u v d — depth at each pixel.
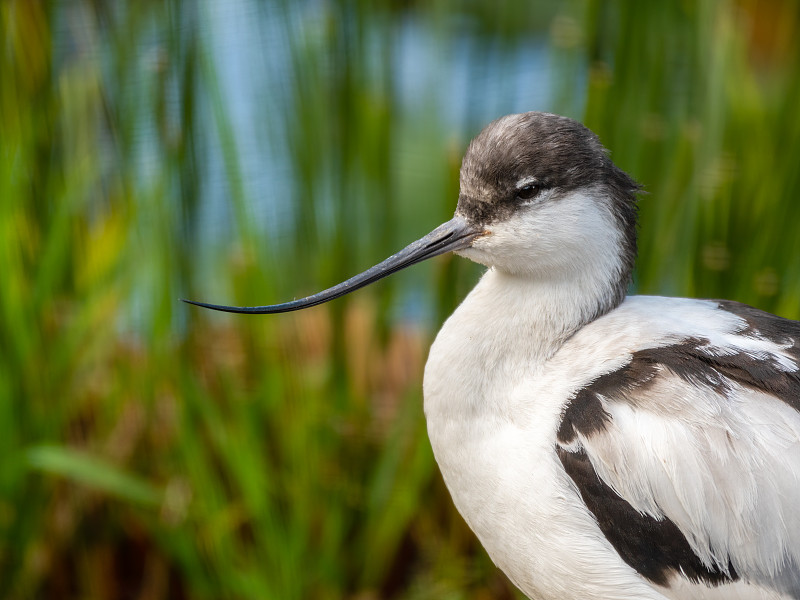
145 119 7.20
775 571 4.71
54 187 7.06
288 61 7.18
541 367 5.09
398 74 7.55
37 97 6.94
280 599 6.75
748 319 5.17
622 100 6.84
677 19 6.73
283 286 7.30
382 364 7.73
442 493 7.21
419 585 7.04
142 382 7.08
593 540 4.89
